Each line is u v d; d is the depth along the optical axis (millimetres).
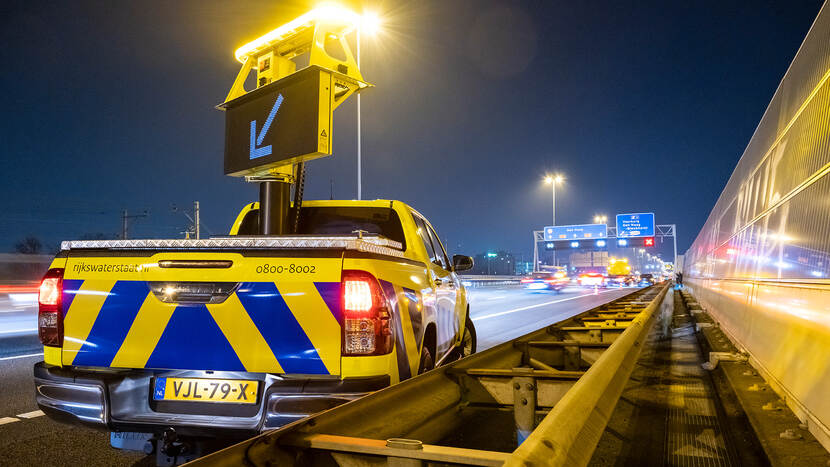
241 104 6543
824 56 4461
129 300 3396
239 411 3191
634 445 3902
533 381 3039
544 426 1837
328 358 3143
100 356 3418
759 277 6926
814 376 3863
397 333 3477
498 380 3137
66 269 3570
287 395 3059
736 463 3498
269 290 3219
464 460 1751
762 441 3588
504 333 12453
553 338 5730
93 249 3545
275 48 6812
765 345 5930
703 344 9688
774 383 5168
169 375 3318
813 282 4160
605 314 8359
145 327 3348
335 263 3193
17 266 39656
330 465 1995
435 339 4809
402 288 3697
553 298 30281
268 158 5930
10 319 15438
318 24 5973
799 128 5297
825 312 3768
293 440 1931
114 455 4035
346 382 3074
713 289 14641
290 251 3246
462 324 6547
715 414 4770
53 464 3840
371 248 3393
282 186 6109
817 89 4617
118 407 3330
